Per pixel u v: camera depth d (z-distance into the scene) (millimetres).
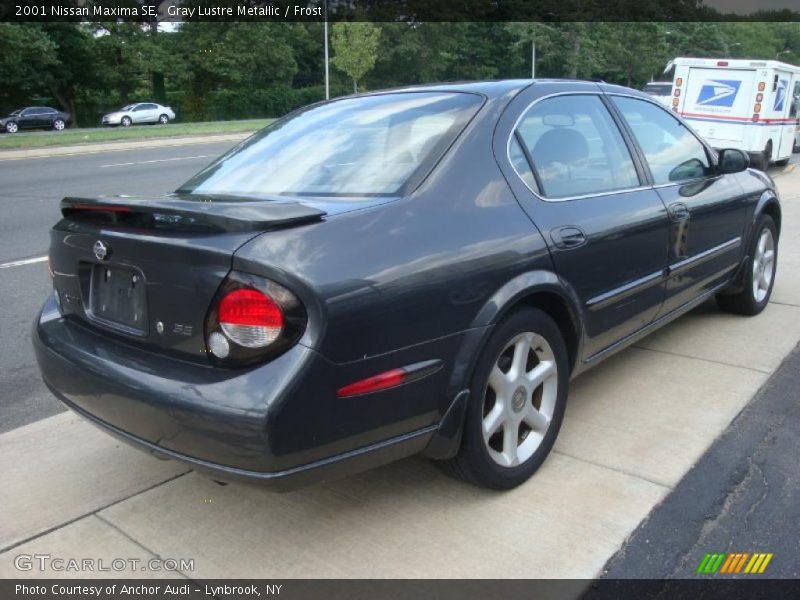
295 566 2672
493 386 2939
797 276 6602
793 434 3559
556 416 3264
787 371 4352
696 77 16812
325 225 2484
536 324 3068
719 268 4703
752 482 3137
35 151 24562
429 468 3322
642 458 3354
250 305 2312
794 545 2729
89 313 2904
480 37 68188
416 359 2590
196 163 20438
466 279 2719
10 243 9016
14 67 45375
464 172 2943
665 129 4406
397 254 2551
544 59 64000
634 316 3781
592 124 3758
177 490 3199
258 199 2900
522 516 2926
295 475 2363
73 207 2896
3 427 3914
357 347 2400
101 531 2912
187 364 2484
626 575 2578
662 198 3959
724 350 4715
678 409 3857
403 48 59281
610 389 4137
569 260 3184
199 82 54219
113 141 28922
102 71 51281
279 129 3691
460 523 2895
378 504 3041
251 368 2340
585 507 2975
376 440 2549
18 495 3170
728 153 4699
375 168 2982
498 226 2916
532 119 3363
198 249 2400
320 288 2316
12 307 6207
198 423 2350
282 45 55625
